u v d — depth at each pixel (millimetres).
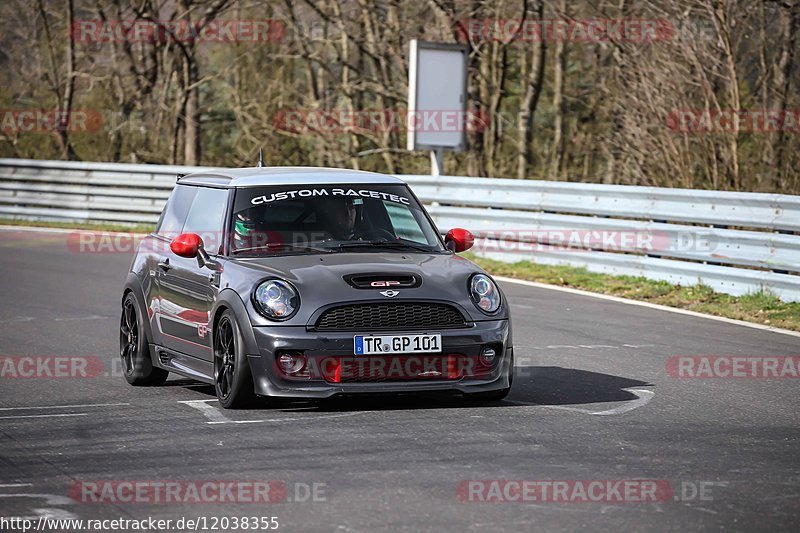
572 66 106938
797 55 74375
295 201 28578
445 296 25688
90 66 122875
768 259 43781
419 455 21484
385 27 100812
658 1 75062
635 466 20719
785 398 27938
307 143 113625
